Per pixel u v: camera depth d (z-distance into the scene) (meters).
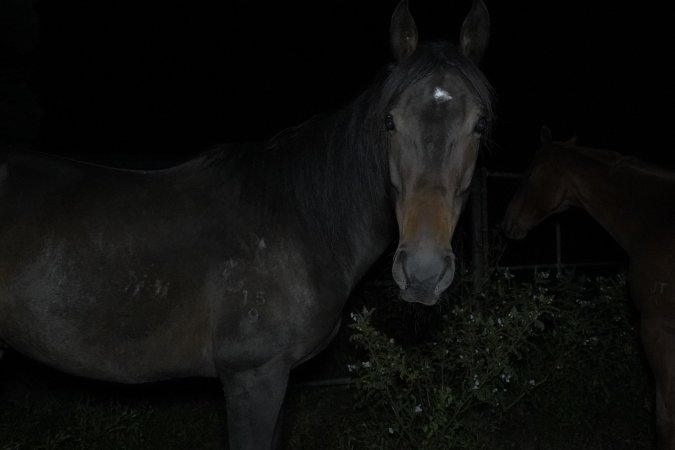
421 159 2.03
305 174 2.51
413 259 1.94
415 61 2.15
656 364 3.01
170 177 2.56
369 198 2.47
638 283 3.16
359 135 2.44
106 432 3.61
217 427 3.94
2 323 2.42
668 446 2.98
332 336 2.67
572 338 4.20
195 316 2.39
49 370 4.38
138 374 2.45
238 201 2.49
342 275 2.55
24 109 4.52
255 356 2.39
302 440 3.82
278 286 2.41
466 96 2.07
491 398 3.42
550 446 3.90
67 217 2.39
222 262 2.40
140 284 2.36
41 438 3.58
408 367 3.70
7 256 2.35
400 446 3.58
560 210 4.02
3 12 4.36
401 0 2.36
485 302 4.21
